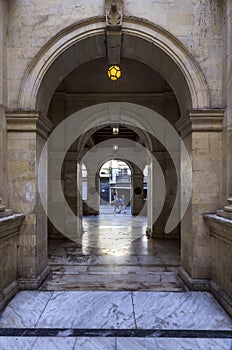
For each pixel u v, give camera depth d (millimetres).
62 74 6262
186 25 5426
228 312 4340
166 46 5418
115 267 6676
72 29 5414
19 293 5070
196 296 4969
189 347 3520
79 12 5434
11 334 3807
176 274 6148
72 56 5883
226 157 5066
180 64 5395
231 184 4898
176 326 4016
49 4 5430
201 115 5246
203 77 5328
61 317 4266
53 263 7000
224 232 4422
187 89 5516
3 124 5105
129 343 3609
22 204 5316
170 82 6336
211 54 5387
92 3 5438
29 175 5320
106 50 6152
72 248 8664
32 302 4734
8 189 5305
